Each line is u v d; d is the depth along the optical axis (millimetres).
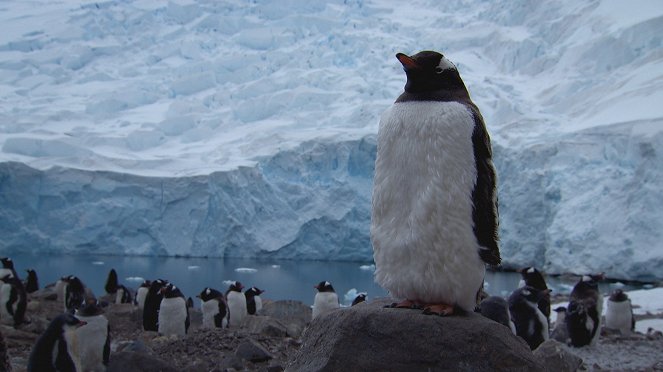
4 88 51781
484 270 3631
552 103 38344
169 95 51125
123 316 11938
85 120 46031
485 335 3654
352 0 61594
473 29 50562
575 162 30484
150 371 6516
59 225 33688
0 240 33000
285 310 12344
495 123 37844
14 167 32812
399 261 3617
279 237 34938
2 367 4941
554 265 29062
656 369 7934
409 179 3555
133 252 34125
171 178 33781
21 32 61344
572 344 9312
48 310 12805
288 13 61000
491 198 3553
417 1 62469
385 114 3734
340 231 35438
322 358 3861
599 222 28391
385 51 49562
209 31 59500
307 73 48406
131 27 60438
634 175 28344
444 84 3629
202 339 8406
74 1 74312
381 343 3754
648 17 38531
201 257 34156
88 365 6902
